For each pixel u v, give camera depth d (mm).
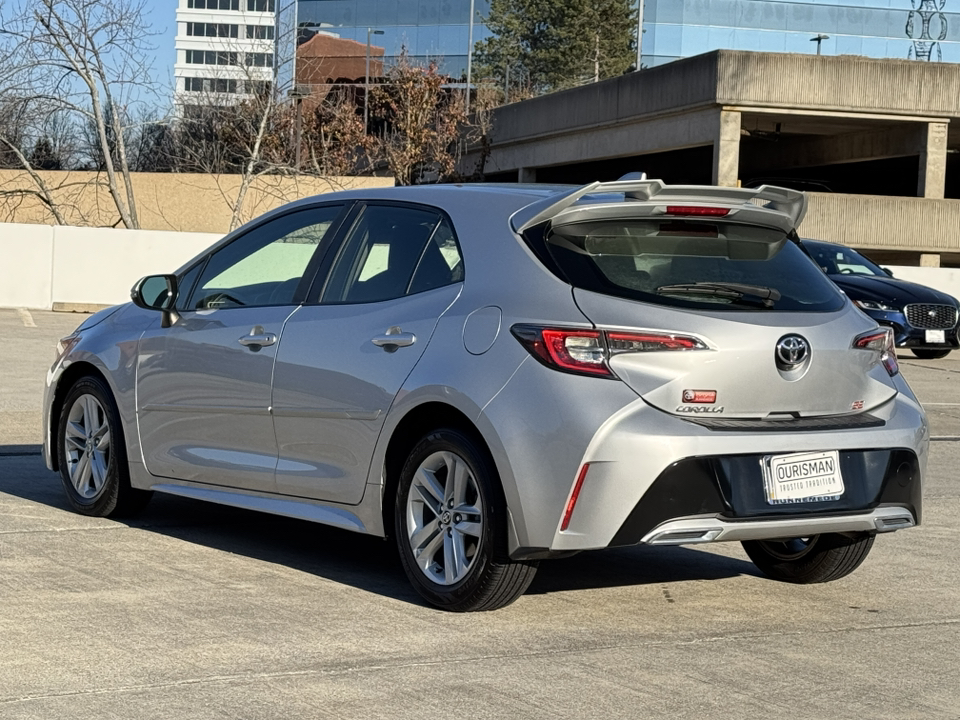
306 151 45188
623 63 73375
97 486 6988
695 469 4848
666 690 4355
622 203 5098
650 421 4844
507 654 4727
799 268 5426
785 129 36375
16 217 35625
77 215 35750
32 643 4680
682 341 4906
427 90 49250
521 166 43500
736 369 4969
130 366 6758
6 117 28656
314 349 5793
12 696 4121
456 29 66438
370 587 5703
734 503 4902
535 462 4895
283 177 34812
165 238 24266
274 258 6312
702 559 6570
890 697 4355
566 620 5234
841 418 5242
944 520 7672
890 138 35000
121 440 6859
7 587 5465
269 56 44312
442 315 5340
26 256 23609
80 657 4535
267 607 5293
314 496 5836
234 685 4285
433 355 5285
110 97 29641
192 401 6406
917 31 60688
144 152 38875
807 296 5309
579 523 4840
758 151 41469
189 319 6520
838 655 4848
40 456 9008
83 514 7090
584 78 71250
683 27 59312
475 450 5113
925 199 31766
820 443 5074
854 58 32438
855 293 19219
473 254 5387
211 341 6312
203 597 5422
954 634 5191
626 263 5098
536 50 70375
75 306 23734
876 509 5215
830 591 5914
